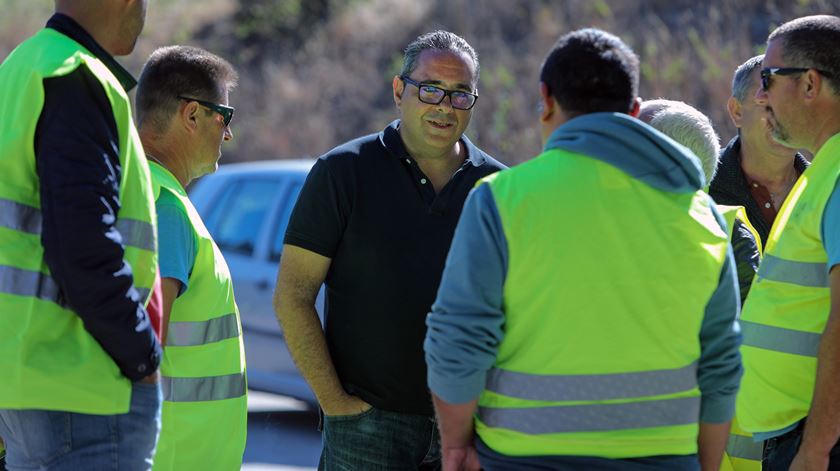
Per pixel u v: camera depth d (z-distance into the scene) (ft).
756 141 40.11
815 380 31.58
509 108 124.67
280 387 75.56
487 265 26.78
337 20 172.65
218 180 86.17
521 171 27.55
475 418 28.63
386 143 38.88
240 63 176.45
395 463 38.11
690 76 108.47
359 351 37.91
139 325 27.55
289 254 38.24
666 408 27.09
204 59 36.32
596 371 26.61
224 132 37.01
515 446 27.22
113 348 27.55
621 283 26.61
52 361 27.58
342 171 37.96
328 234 37.86
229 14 187.21
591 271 26.50
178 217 34.14
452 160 39.70
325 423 39.19
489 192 27.37
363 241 37.76
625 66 28.14
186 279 33.88
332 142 153.07
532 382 26.89
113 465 28.22
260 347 76.84
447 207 38.42
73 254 26.32
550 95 28.71
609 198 26.91
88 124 27.40
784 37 33.99
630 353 26.66
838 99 33.42
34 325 27.63
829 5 101.30
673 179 27.53
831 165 32.81
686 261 27.14
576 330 26.50
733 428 37.60
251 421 82.07
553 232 26.61
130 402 28.55
